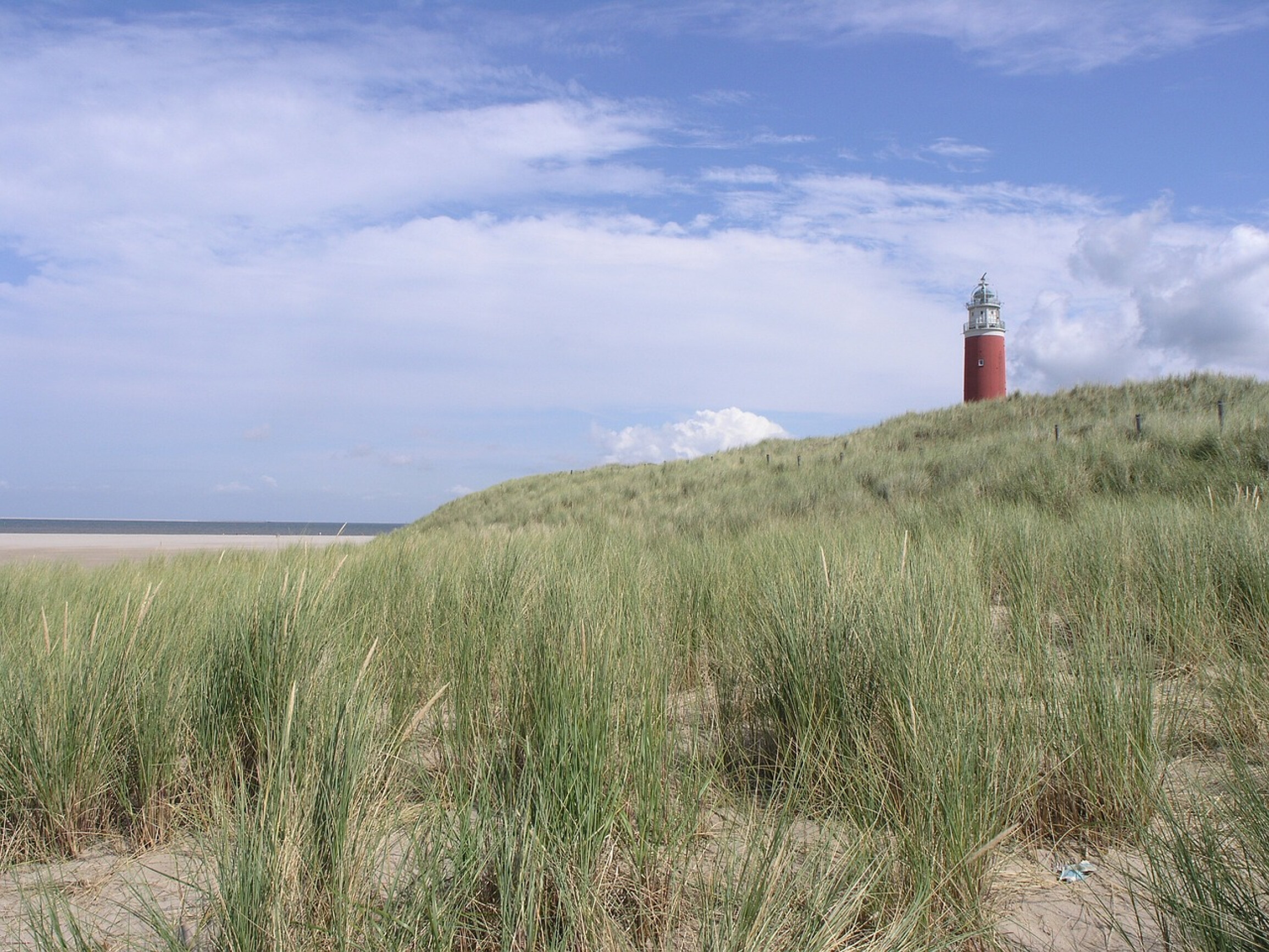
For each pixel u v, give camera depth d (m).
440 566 6.02
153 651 3.53
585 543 7.97
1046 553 5.63
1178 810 2.40
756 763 3.07
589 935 1.89
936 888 2.09
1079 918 2.13
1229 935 1.78
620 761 2.52
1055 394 23.20
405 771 2.81
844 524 10.26
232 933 1.76
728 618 4.47
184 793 2.84
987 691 2.88
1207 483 10.00
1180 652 3.98
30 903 2.03
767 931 1.82
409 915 1.84
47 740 2.67
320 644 3.43
